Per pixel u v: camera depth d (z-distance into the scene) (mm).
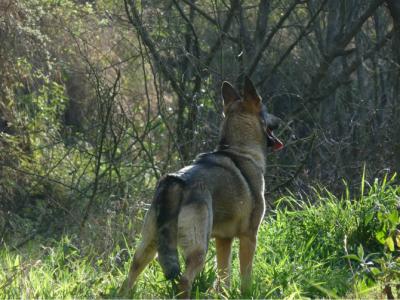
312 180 21250
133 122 23656
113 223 16469
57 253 14352
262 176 12781
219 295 11688
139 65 25656
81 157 23406
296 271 12953
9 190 22109
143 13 24984
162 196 11352
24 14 23562
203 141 21875
